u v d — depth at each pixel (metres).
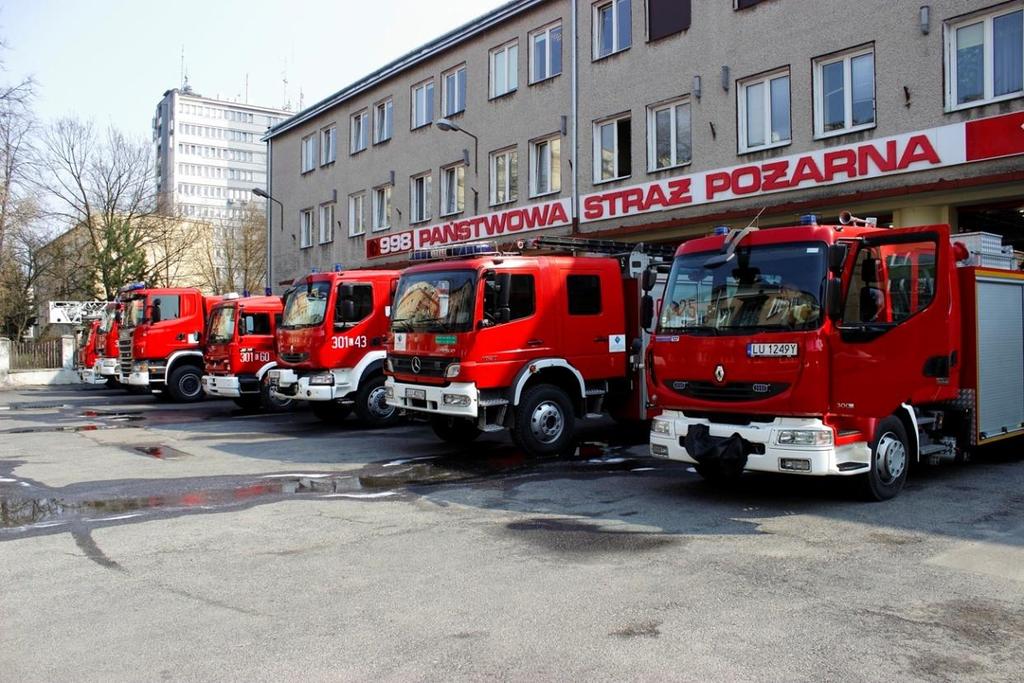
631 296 11.59
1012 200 12.69
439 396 10.27
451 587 5.21
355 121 28.84
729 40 16.22
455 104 24.02
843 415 7.05
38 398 22.80
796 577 5.33
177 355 20.14
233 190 123.12
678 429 7.75
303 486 8.77
